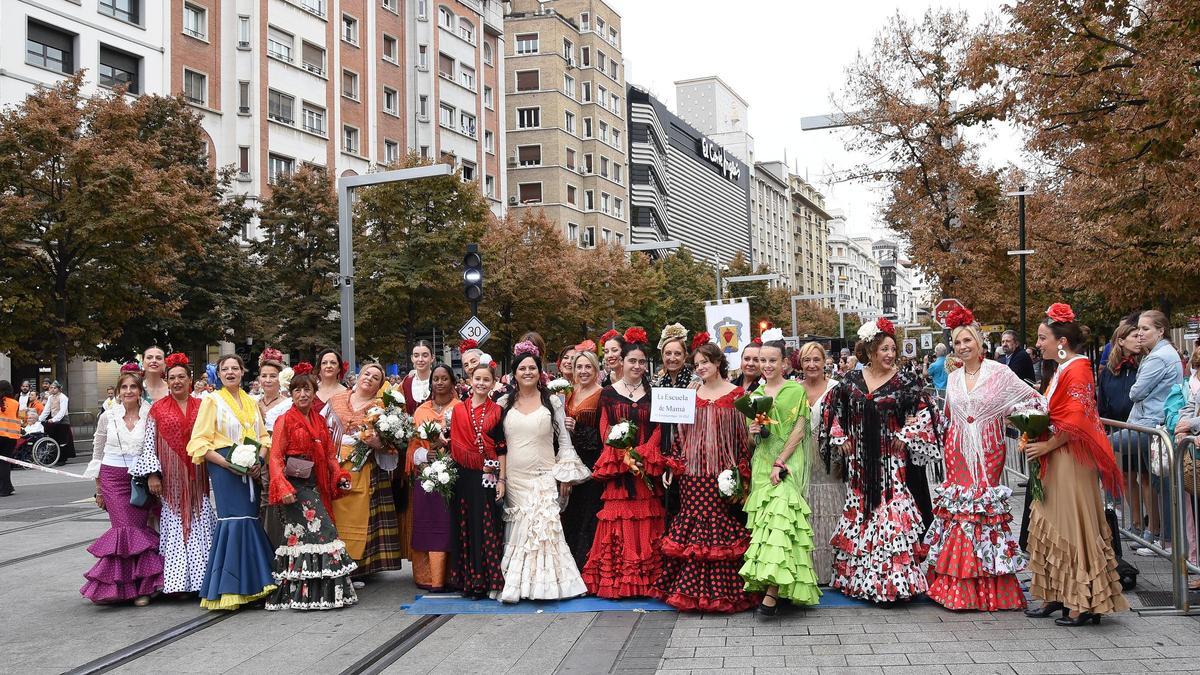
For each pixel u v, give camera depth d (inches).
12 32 1126.4
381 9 1817.2
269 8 1513.3
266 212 1227.2
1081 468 231.5
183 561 285.3
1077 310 1245.7
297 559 274.2
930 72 986.7
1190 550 252.7
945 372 562.6
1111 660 203.9
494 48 2201.0
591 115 2662.4
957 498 249.8
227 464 272.4
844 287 6451.8
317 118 1635.1
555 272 1406.3
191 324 1127.6
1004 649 214.2
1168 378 296.5
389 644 237.0
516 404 284.7
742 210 4549.7
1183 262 690.8
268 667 220.2
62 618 272.1
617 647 227.1
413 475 301.6
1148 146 496.4
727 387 264.8
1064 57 526.0
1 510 521.7
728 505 260.5
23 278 896.9
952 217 1017.5
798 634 232.8
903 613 249.6
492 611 268.2
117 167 888.3
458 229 1181.1
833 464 281.6
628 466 269.4
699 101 5177.2
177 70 1374.3
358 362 1246.3
